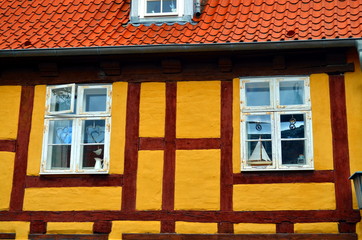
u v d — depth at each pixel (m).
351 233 10.25
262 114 10.98
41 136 11.41
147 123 11.19
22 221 11.04
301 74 11.03
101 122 11.38
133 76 11.45
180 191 10.80
